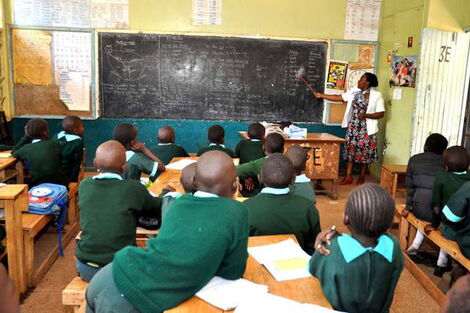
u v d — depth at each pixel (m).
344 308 1.25
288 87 5.57
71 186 3.45
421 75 4.66
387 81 5.39
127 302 1.22
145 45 5.29
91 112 5.36
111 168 1.95
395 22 5.20
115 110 5.40
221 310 1.20
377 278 1.23
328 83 5.60
